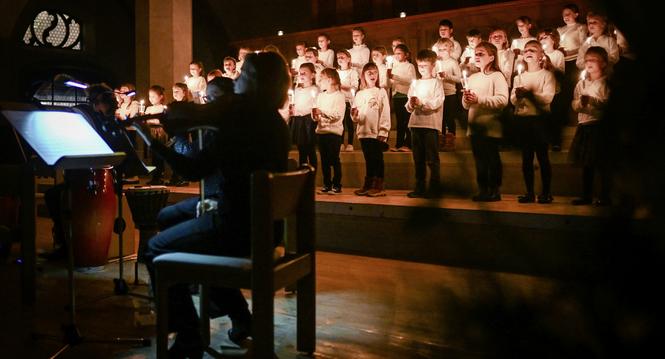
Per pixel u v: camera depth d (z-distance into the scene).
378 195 5.98
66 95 14.69
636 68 0.79
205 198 3.25
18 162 4.20
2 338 3.12
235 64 8.43
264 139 2.60
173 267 2.41
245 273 2.32
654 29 0.77
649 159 0.78
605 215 0.81
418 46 9.04
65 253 5.14
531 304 0.90
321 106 6.28
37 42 14.16
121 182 3.96
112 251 5.25
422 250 5.05
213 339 3.15
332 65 8.52
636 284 0.79
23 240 3.81
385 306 3.65
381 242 5.27
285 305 3.75
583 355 0.85
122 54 15.48
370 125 5.98
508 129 0.97
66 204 2.99
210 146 2.59
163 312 2.44
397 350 2.91
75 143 3.18
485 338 0.93
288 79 2.72
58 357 2.83
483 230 4.28
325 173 6.36
